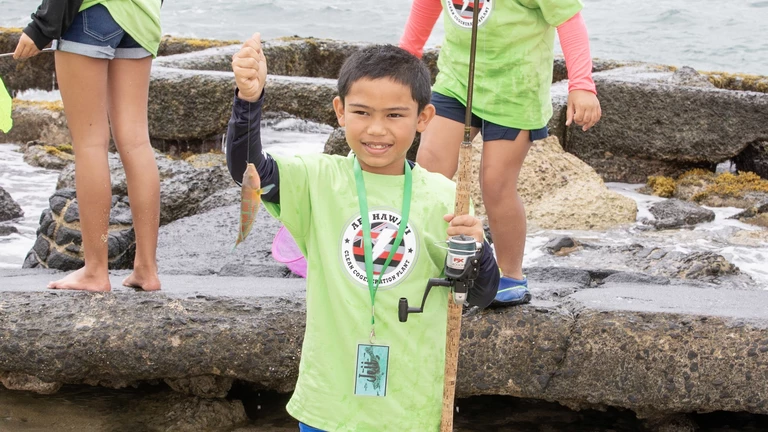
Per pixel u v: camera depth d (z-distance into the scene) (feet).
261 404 12.90
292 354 11.78
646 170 29.86
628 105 29.40
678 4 116.98
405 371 8.46
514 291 11.89
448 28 12.88
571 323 11.71
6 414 12.25
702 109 29.01
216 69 36.35
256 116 8.22
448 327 8.64
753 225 24.72
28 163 30.01
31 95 42.14
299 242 9.04
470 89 8.47
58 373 11.80
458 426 12.41
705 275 18.67
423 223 8.63
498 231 12.59
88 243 12.42
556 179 25.38
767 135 28.84
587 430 12.39
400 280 8.49
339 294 8.48
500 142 12.60
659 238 23.12
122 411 12.44
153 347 11.68
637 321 11.60
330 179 8.75
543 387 11.68
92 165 12.08
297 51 41.60
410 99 8.33
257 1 116.37
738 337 11.37
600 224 24.18
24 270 15.89
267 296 12.26
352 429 8.45
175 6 112.98
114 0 11.76
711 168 29.78
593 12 112.27
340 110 8.82
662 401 11.46
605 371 11.53
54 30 11.47
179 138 30.76
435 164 12.99
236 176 8.58
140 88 12.50
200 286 13.25
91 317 11.82
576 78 12.04
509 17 12.33
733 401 11.35
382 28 104.47
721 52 86.99
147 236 12.62
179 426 12.08
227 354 11.72
